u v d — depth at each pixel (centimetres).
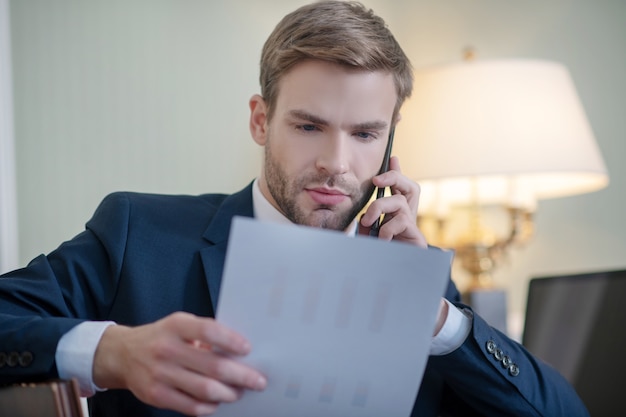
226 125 214
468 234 210
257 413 74
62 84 199
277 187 103
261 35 218
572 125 190
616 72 237
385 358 74
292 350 72
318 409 75
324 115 98
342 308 72
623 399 145
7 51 191
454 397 113
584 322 156
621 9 238
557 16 236
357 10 103
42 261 108
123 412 102
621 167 236
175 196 120
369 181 104
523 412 103
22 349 82
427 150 186
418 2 230
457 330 102
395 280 72
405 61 107
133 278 106
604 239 237
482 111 185
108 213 112
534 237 234
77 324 83
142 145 206
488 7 234
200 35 212
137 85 206
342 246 70
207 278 105
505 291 199
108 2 204
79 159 200
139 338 74
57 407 70
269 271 70
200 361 70
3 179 189
